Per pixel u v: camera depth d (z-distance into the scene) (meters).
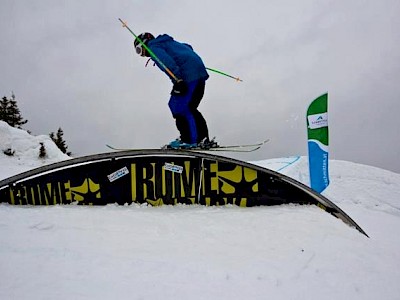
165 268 2.29
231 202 4.11
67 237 2.77
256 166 4.08
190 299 1.93
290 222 3.43
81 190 4.02
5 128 9.77
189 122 4.15
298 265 2.51
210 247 2.75
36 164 9.37
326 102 5.37
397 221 5.80
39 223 3.05
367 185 7.76
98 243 2.68
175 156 4.12
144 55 4.39
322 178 5.44
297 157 8.62
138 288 2.00
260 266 2.44
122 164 4.08
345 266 2.58
